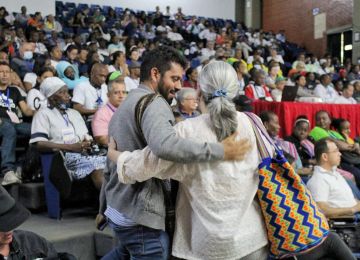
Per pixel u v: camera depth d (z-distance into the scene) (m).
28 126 4.80
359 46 15.38
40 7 14.91
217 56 10.91
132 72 6.74
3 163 4.24
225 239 1.77
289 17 18.69
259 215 1.88
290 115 6.13
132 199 1.91
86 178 3.91
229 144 1.79
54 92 4.10
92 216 3.98
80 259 3.35
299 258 2.12
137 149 1.92
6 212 1.94
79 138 4.16
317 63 14.39
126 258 2.21
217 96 1.85
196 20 17.84
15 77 6.02
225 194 1.80
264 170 1.85
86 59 8.39
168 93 2.04
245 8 20.34
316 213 1.87
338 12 16.31
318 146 3.81
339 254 2.15
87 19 15.34
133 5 18.16
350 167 5.66
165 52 2.02
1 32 11.06
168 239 1.95
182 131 1.87
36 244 2.21
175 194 1.98
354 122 6.68
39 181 4.25
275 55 14.37
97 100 5.21
